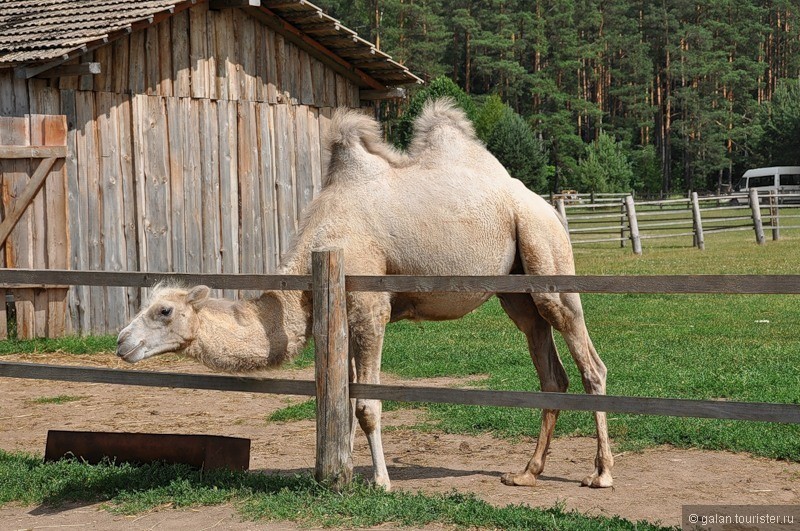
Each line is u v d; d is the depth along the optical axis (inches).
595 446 316.8
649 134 3604.8
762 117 3398.1
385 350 498.6
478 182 277.0
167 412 387.2
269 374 452.8
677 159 3742.6
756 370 404.5
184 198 584.1
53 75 511.5
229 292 606.5
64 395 423.8
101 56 541.3
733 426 320.2
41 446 329.1
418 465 297.7
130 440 284.5
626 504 248.8
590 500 253.0
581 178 2731.3
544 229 279.0
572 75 3484.3
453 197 271.9
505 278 228.5
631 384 385.1
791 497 251.6
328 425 245.0
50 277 285.6
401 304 276.2
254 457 310.5
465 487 268.8
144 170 563.5
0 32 561.3
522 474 272.1
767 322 556.1
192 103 589.3
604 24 3597.4
